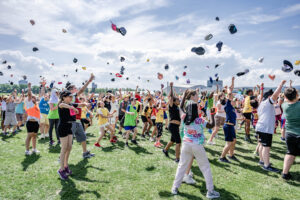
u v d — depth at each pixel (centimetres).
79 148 628
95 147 641
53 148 615
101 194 346
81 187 369
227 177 428
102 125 653
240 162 521
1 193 338
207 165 343
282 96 813
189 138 340
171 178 418
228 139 507
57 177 405
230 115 507
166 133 902
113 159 527
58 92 665
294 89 413
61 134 399
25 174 415
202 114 394
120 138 782
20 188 358
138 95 1005
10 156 528
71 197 333
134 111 684
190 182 394
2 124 845
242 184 396
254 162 522
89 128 1023
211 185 339
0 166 454
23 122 1034
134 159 528
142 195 346
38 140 726
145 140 756
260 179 422
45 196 335
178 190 366
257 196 351
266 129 466
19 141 700
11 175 409
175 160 512
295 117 407
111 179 407
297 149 411
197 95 361
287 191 374
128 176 423
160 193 354
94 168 462
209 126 347
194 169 468
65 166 420
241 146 677
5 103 848
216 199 336
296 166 500
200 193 357
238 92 1116
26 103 551
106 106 884
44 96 765
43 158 518
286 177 418
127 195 345
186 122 344
